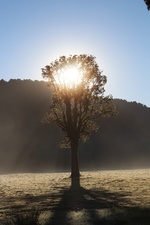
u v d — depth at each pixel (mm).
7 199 34500
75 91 64250
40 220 20797
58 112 66312
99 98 64875
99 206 27578
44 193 39250
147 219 19641
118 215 20891
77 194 37188
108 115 66938
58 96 65688
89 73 63688
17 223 19484
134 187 42906
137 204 27391
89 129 67062
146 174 75125
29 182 59844
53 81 64812
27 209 26938
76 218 21703
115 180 55594
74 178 61969
